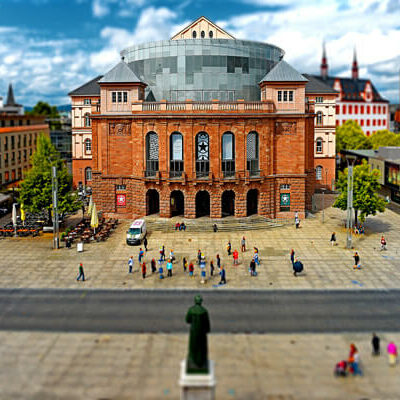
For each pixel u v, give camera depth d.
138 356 28.33
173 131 62.97
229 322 33.31
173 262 48.25
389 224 65.62
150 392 24.38
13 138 98.12
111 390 24.59
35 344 29.95
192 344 22.78
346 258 49.16
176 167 64.06
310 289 40.22
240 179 63.50
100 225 62.56
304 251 51.94
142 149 64.56
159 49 69.50
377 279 42.59
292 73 65.06
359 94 177.00
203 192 69.31
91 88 96.19
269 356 28.30
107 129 66.44
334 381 25.48
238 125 63.00
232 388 24.77
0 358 28.11
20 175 101.38
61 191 61.12
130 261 44.53
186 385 22.34
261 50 71.50
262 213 65.94
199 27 77.50
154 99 70.25
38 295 38.84
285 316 34.41
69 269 45.75
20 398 23.88
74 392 24.42
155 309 35.91
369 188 58.47
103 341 30.38
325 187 96.75
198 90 69.06
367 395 24.14
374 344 28.11
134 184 66.56
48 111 175.25
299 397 23.95
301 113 65.25
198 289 40.44
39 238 58.28
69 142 121.62
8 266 46.53
